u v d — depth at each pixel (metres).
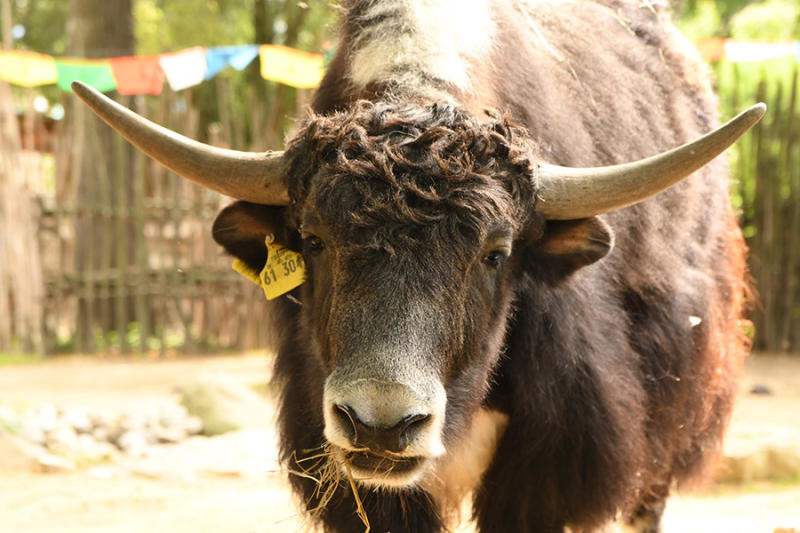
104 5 14.66
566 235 3.34
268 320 4.08
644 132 4.28
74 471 7.00
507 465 3.57
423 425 2.75
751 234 12.95
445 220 2.87
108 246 12.87
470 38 3.43
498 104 3.42
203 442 7.56
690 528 5.21
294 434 3.61
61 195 12.69
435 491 3.67
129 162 13.48
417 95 3.24
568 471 3.53
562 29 4.20
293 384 3.63
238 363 11.90
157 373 11.12
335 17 4.04
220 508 5.75
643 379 3.96
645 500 4.60
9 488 6.51
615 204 3.20
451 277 2.86
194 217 12.86
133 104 13.50
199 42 20.97
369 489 3.45
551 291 3.46
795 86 12.76
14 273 12.74
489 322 3.12
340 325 2.82
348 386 2.71
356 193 2.89
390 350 2.72
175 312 14.21
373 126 3.03
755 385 9.73
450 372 2.95
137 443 7.55
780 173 12.83
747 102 14.33
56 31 24.86
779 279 12.82
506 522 3.63
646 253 4.00
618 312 3.81
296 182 3.17
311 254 3.10
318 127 3.12
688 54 5.23
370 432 2.69
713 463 4.95
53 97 22.67
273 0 19.97
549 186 3.23
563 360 3.48
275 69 8.78
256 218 3.46
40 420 7.79
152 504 6.05
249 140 18.34
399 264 2.82
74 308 13.33
